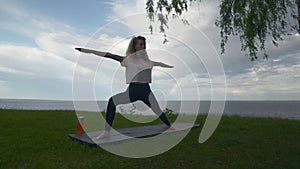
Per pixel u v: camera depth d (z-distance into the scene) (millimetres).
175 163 3008
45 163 2947
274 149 3656
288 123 6328
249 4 4230
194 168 2836
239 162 3035
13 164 2920
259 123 6258
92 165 2873
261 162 3037
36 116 7605
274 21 4770
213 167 2863
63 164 2924
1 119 6594
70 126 5770
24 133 4793
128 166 2877
